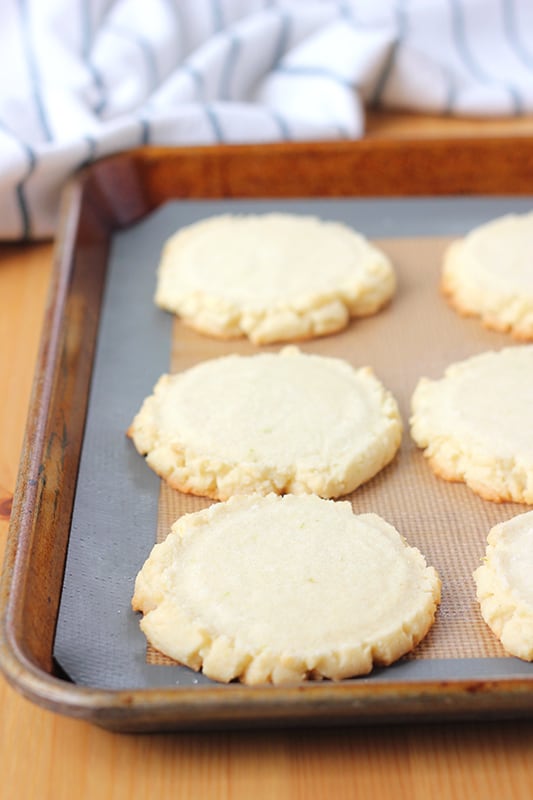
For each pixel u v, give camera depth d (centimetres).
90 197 56
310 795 35
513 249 54
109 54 60
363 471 44
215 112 58
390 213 58
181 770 36
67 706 34
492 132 60
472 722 37
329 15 63
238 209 58
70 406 46
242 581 39
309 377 48
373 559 40
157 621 38
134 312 52
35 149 55
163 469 44
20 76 59
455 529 43
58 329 48
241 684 36
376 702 34
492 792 35
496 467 44
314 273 53
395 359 50
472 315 52
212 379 48
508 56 64
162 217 58
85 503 43
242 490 43
